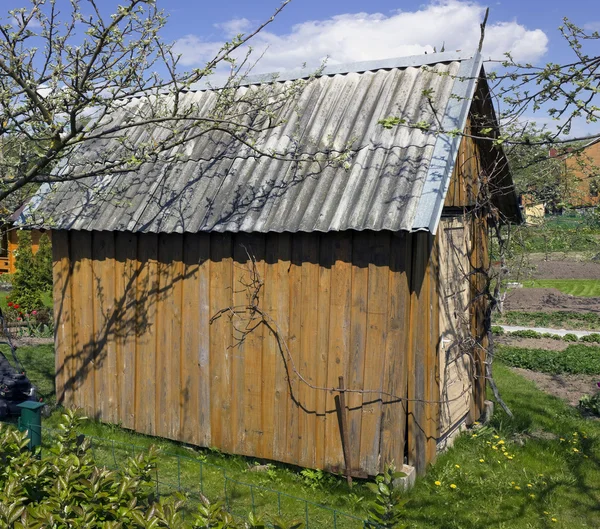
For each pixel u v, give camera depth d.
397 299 6.22
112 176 8.21
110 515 3.46
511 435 8.38
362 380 6.43
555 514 6.12
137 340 7.96
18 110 6.55
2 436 4.14
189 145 8.04
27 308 16.36
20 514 3.16
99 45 6.30
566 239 14.19
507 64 6.07
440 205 5.90
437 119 6.14
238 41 7.10
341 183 6.52
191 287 7.48
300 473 6.85
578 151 6.23
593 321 18.33
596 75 5.74
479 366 9.02
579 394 10.96
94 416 8.39
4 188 7.02
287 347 6.84
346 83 7.62
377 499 3.66
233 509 6.04
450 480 6.72
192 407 7.54
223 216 6.90
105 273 8.18
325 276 6.59
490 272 10.38
